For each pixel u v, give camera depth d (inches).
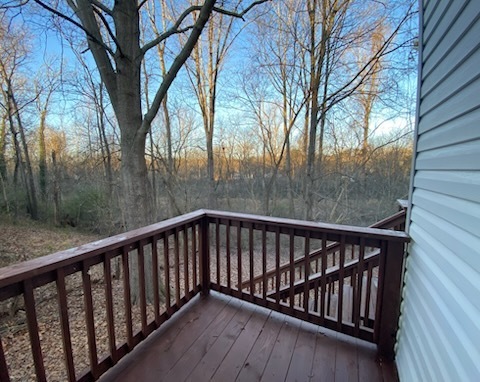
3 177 460.1
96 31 157.6
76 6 158.6
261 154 446.9
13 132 456.8
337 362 66.8
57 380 128.8
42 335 167.2
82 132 427.8
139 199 169.5
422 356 50.4
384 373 63.7
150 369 64.1
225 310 89.3
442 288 44.6
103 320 179.2
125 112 160.9
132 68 156.8
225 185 470.6
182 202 459.8
